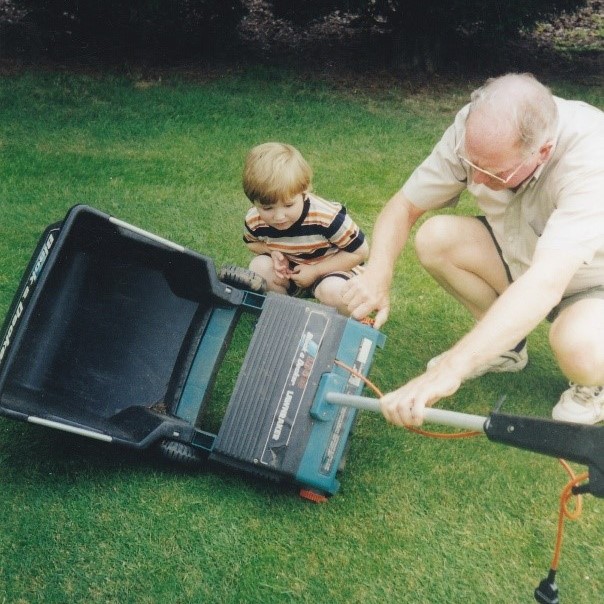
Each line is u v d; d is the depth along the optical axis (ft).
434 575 6.99
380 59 21.80
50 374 7.93
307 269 9.48
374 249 8.41
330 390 7.43
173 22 21.01
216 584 6.88
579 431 4.86
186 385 8.29
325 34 23.53
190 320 8.57
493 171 6.75
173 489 7.75
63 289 8.21
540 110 6.53
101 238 8.07
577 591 6.90
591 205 6.78
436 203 8.51
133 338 8.45
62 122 16.99
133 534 7.29
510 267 8.52
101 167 14.65
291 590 6.83
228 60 21.50
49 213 12.69
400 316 10.55
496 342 6.31
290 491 7.79
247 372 7.78
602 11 26.61
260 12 24.99
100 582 6.87
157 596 6.77
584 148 6.98
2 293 10.49
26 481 7.78
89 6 21.47
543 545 7.29
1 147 15.44
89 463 8.02
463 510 7.64
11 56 20.95
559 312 8.47
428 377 6.21
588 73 21.85
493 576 7.00
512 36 21.15
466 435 6.43
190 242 12.00
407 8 20.66
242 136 16.55
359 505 7.66
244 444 7.57
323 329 7.72
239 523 7.43
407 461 8.18
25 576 6.89
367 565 7.07
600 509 7.66
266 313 7.98
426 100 19.60
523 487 7.89
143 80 19.97
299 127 17.22
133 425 7.91
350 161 15.47
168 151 15.57
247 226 9.61
